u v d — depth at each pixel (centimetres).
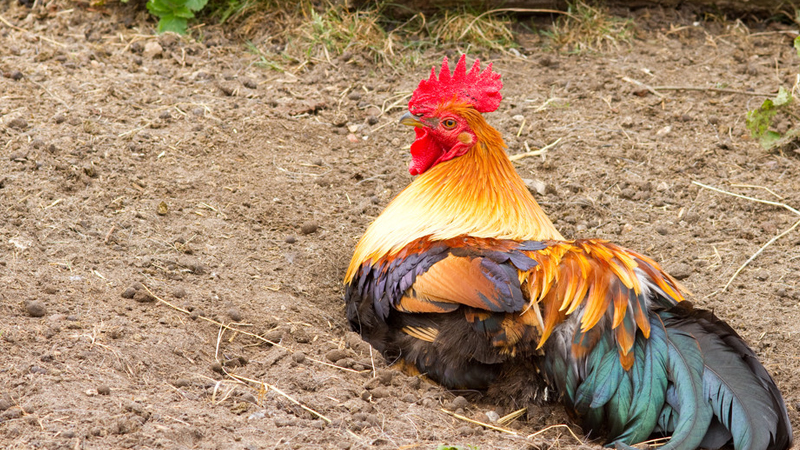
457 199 566
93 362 493
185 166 782
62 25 995
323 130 885
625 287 494
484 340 509
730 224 780
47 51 935
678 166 859
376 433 477
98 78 902
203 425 455
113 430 434
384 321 556
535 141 890
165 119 849
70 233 645
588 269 503
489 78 576
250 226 719
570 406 502
